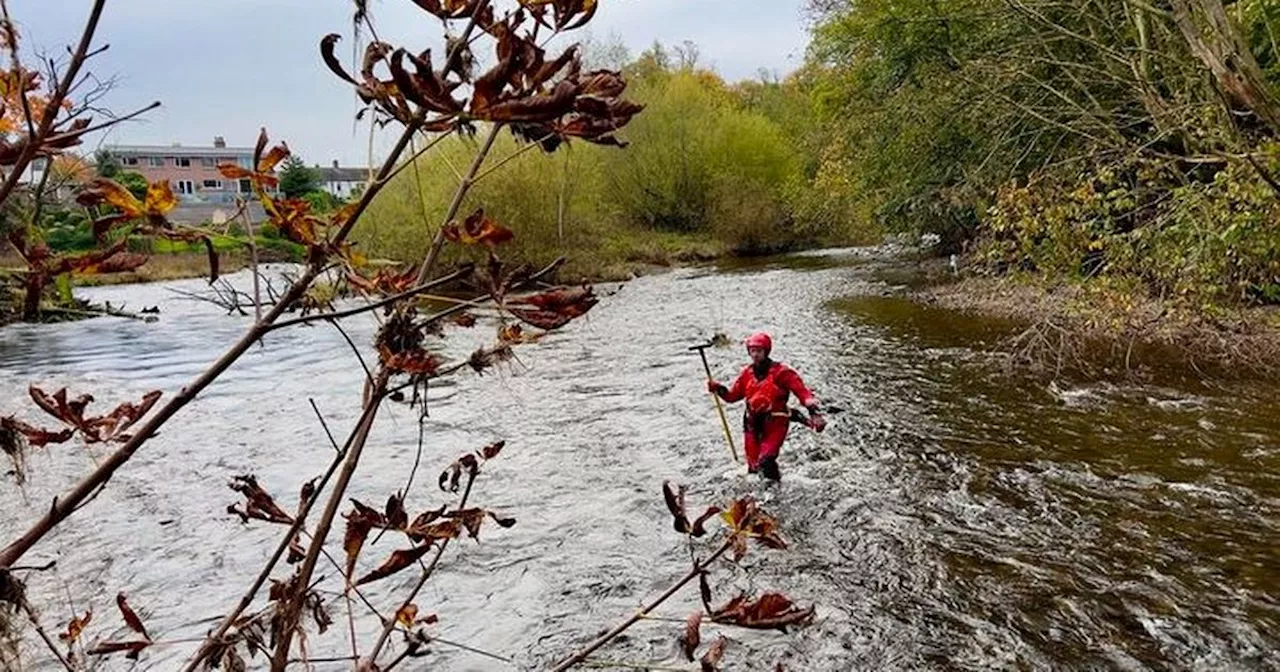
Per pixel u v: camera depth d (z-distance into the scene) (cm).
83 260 124
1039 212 1116
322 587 619
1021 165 1820
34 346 1991
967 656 502
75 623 185
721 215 4425
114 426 134
